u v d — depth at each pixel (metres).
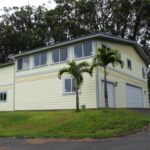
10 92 31.73
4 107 32.09
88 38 25.27
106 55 21.25
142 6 43.03
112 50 21.55
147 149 11.08
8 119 22.77
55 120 19.64
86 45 25.52
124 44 30.39
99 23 47.06
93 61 22.27
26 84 29.69
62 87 26.34
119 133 14.77
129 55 31.45
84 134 15.24
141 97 33.66
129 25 46.84
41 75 28.39
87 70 22.30
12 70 32.03
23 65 30.42
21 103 29.84
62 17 47.50
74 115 19.89
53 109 26.75
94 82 24.23
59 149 12.27
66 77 26.14
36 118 21.47
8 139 15.72
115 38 27.19
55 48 27.64
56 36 46.22
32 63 29.48
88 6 46.62
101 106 24.05
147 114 20.70
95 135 14.63
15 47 48.31
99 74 24.44
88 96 24.41
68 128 17.11
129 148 11.47
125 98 28.75
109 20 46.81
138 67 34.12
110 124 16.70
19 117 22.88
